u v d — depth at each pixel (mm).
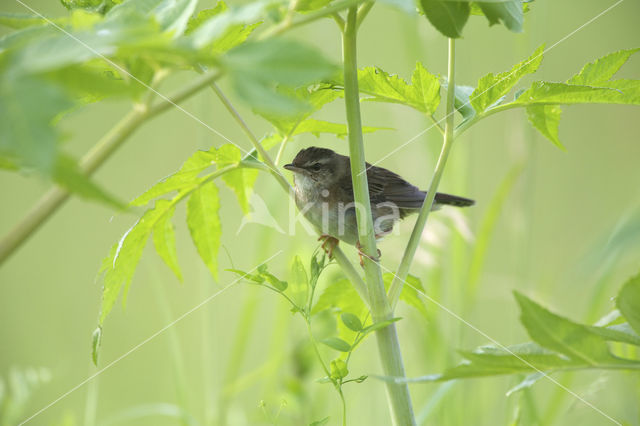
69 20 3562
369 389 9367
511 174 9062
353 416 9266
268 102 2510
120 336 12000
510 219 9445
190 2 3395
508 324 11008
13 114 2303
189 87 3170
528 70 5574
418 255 9281
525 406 7445
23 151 2244
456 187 9547
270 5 2859
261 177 10594
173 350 8477
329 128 6164
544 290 9766
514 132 9242
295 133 6062
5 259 2865
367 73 5809
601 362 3939
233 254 12492
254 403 10945
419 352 9023
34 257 13695
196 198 6055
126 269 5613
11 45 3377
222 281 12289
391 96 5883
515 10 4191
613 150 15438
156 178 14164
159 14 3451
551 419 7578
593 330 3994
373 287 5133
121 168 14227
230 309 12141
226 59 2617
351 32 4793
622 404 6633
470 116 5996
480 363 3973
